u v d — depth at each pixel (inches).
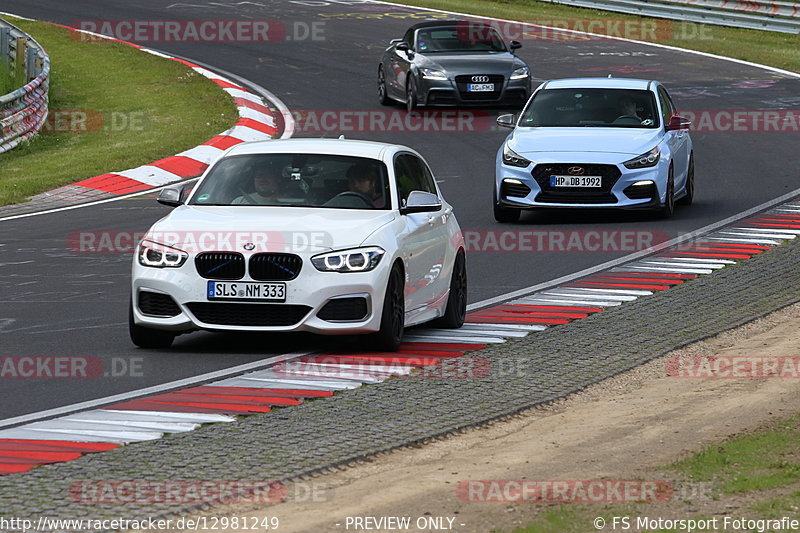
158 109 3853.3
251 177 1555.1
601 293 1809.8
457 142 3393.2
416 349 1478.8
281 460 1023.0
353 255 1414.9
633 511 904.3
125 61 4645.7
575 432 1128.8
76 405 1217.4
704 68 4576.8
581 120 2503.7
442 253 1588.3
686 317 1637.6
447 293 1606.8
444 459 1040.8
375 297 1416.1
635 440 1099.3
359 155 1578.5
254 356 1433.3
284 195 1526.8
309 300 1397.6
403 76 3789.4
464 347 1488.7
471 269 2027.6
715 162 3117.6
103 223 2471.7
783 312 1663.4
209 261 1414.9
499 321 1642.5
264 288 1401.3
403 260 1469.0
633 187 2364.7
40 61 4109.3
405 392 1263.5
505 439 1107.3
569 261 2069.4
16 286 1903.3
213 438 1088.8
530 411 1208.2
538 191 2379.4
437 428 1130.7
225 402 1221.7
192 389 1275.8
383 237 1444.4
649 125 2475.4
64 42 5068.9
